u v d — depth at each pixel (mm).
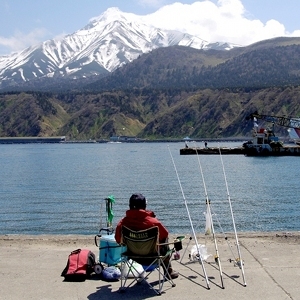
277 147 114938
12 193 43875
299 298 6992
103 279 8047
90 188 47281
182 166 82875
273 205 33406
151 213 7598
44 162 101438
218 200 36531
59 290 7512
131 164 90188
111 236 8688
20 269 8727
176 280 7980
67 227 25484
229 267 8695
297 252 9695
